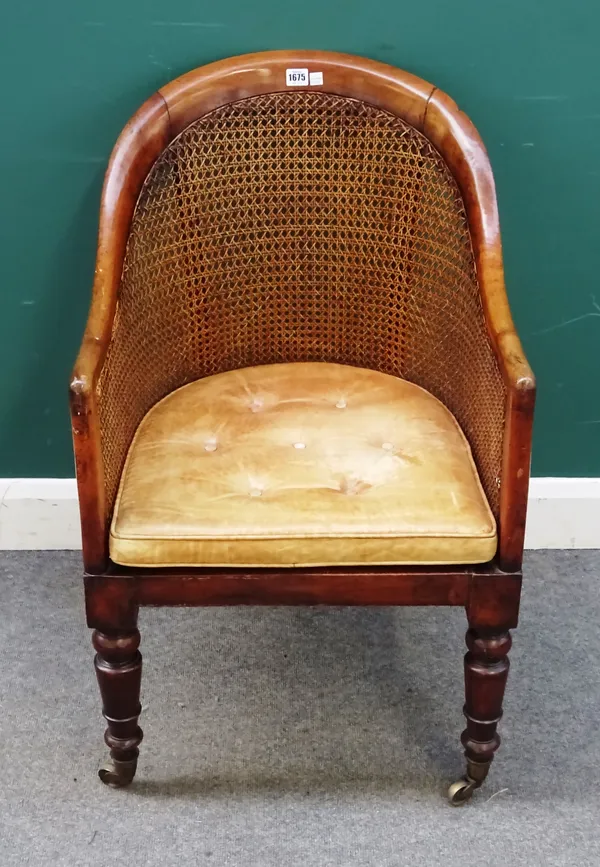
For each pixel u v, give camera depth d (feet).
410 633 5.41
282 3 4.71
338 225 4.82
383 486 4.09
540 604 5.62
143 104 4.47
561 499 5.90
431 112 4.48
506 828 4.39
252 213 4.78
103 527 3.87
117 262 4.27
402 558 3.91
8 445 5.76
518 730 4.86
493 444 4.00
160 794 4.52
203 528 3.86
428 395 4.79
